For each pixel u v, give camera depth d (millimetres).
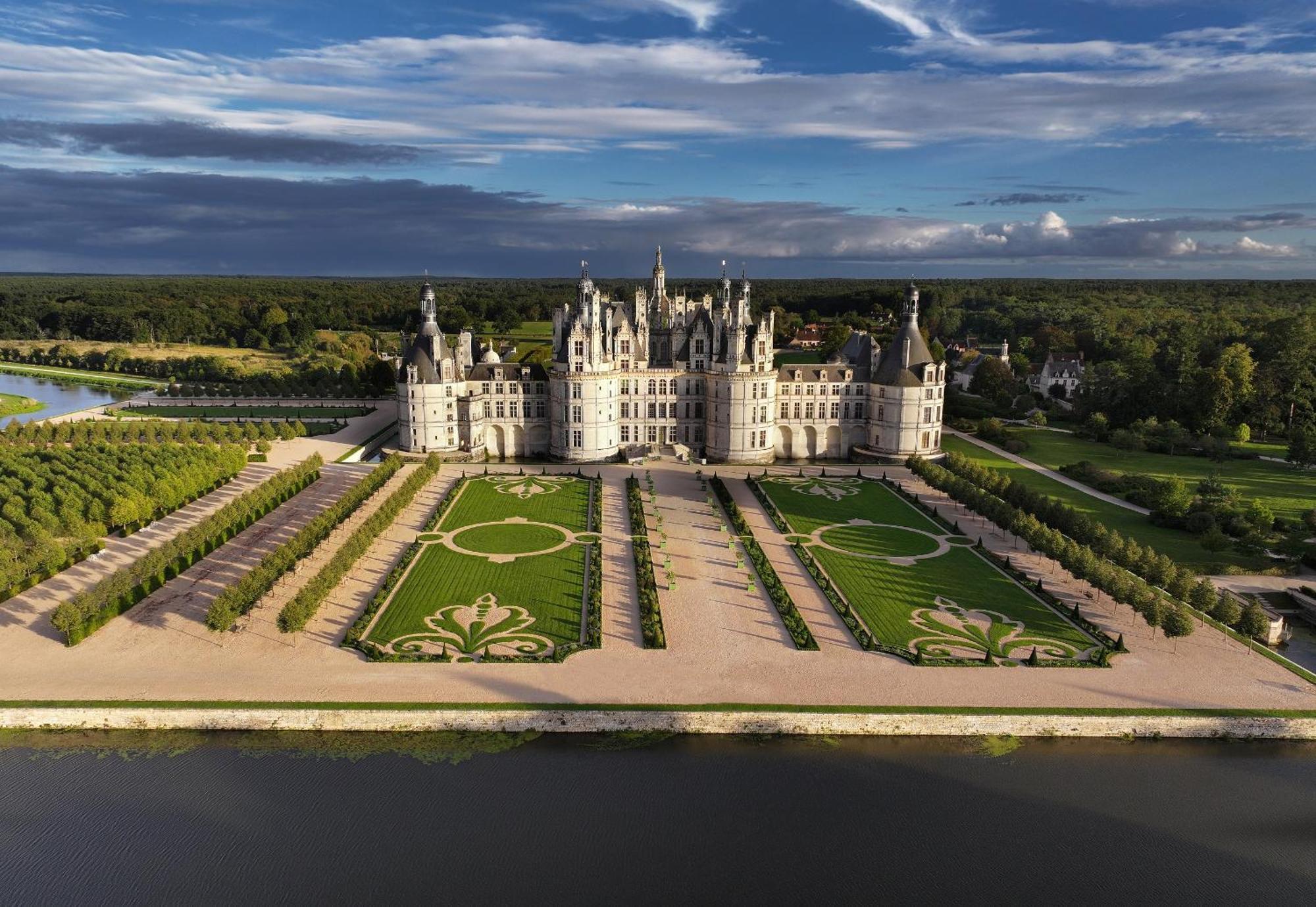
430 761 79312
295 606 97562
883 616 108188
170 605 109562
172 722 83312
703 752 80875
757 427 194000
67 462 173750
